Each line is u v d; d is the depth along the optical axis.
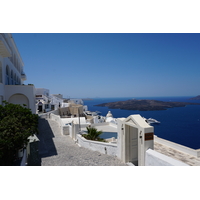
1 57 18.27
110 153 10.45
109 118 37.12
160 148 11.78
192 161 9.31
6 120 9.05
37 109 44.28
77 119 24.45
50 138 16.33
